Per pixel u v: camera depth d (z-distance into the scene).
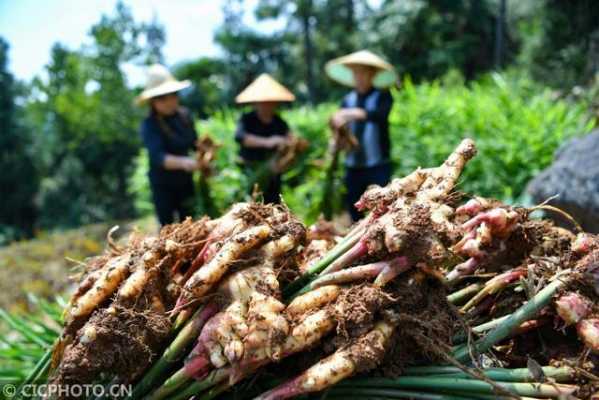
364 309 1.44
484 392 1.42
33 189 24.12
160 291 1.65
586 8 12.48
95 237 8.58
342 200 4.97
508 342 1.65
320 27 21.80
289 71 21.89
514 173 5.06
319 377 1.40
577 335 1.56
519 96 7.28
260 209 1.70
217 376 1.48
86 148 23.11
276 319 1.44
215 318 1.48
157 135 4.09
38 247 7.89
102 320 1.55
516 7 17.14
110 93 22.55
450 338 1.55
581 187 3.62
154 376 1.58
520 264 1.73
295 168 6.34
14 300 5.90
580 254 1.64
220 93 21.23
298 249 1.84
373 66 3.96
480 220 1.68
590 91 8.32
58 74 24.33
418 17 17.44
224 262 1.52
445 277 1.63
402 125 5.96
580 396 1.42
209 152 4.11
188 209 4.37
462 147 1.71
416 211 1.50
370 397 1.49
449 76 12.80
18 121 24.41
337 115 3.96
